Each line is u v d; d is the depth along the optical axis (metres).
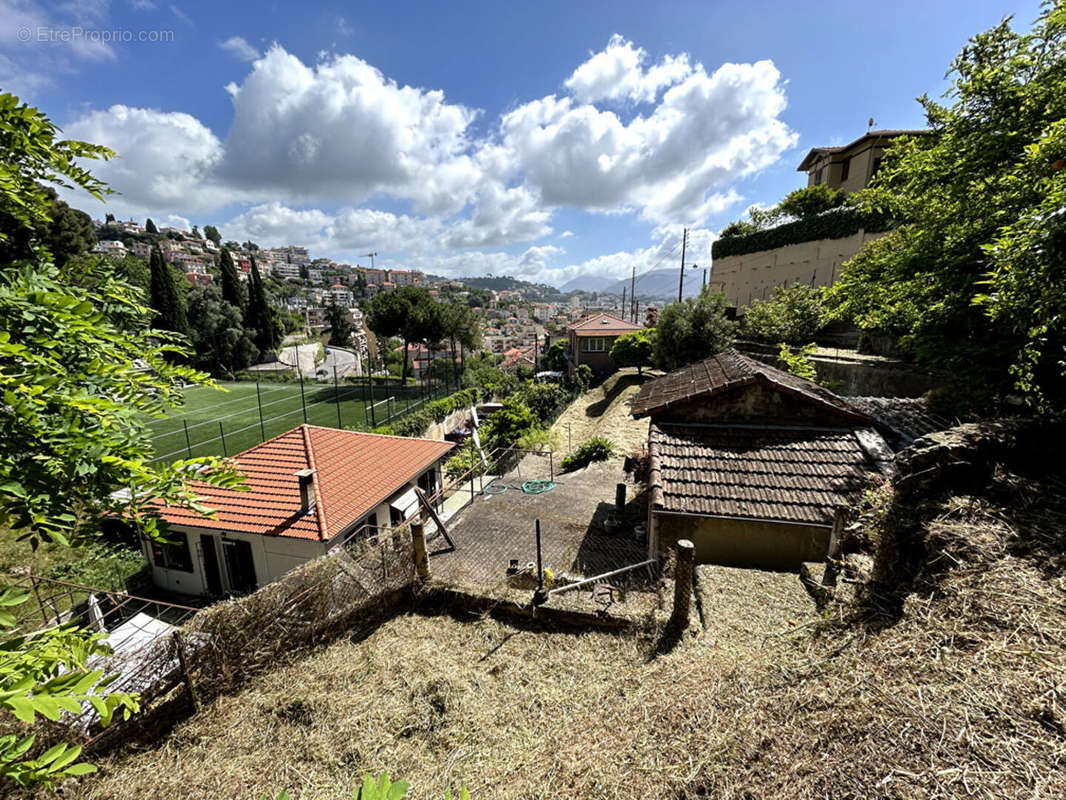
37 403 1.95
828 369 17.47
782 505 7.24
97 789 4.02
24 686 1.56
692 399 9.14
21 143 2.05
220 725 4.68
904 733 2.60
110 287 2.84
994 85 9.18
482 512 12.05
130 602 10.62
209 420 26.66
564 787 3.24
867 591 4.06
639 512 11.34
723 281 35.66
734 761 2.86
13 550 11.71
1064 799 2.09
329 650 5.80
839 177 29.38
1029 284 4.37
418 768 4.07
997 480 4.44
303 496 10.71
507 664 5.36
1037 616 3.06
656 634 5.34
